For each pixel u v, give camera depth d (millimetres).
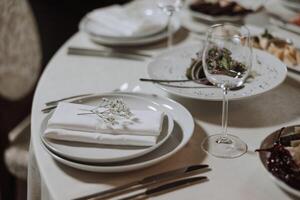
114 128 811
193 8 1492
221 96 927
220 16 1434
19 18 1632
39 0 2660
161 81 1011
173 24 1416
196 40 1356
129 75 1154
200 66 1063
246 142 850
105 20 1411
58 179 765
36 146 862
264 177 748
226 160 795
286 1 1521
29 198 948
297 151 719
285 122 915
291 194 702
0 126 1481
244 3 1445
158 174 763
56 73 1173
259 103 991
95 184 750
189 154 816
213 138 862
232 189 724
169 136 827
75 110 868
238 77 798
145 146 791
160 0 1299
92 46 1355
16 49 1611
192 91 964
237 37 817
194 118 940
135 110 869
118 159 753
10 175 1536
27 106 1672
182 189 726
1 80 1531
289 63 1126
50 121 831
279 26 1343
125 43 1313
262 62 1075
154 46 1338
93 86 1098
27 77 1664
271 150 742
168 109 921
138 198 709
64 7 2713
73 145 807
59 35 2766
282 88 1052
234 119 932
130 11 1479
